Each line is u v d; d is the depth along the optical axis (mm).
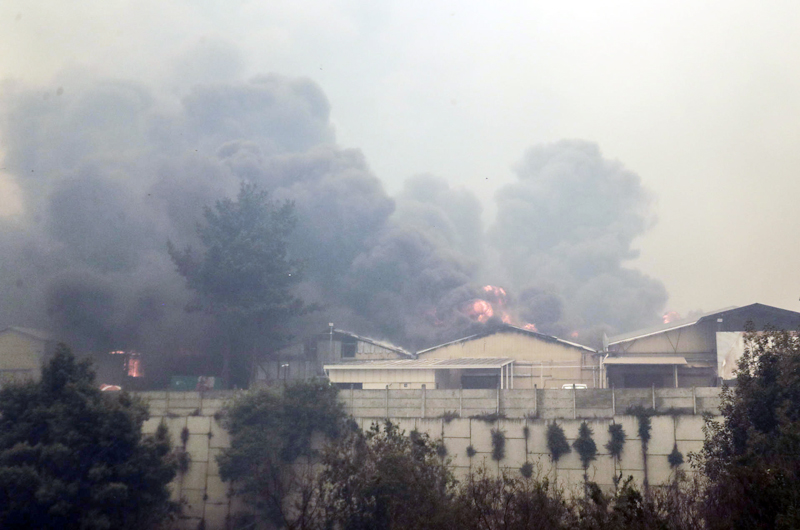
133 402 43312
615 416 41969
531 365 64562
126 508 39188
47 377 41656
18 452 37719
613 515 22125
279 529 44125
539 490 26016
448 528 26250
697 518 25578
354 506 30500
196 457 48656
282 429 46062
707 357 58188
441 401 46719
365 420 47219
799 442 25688
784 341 31547
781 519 19031
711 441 32375
